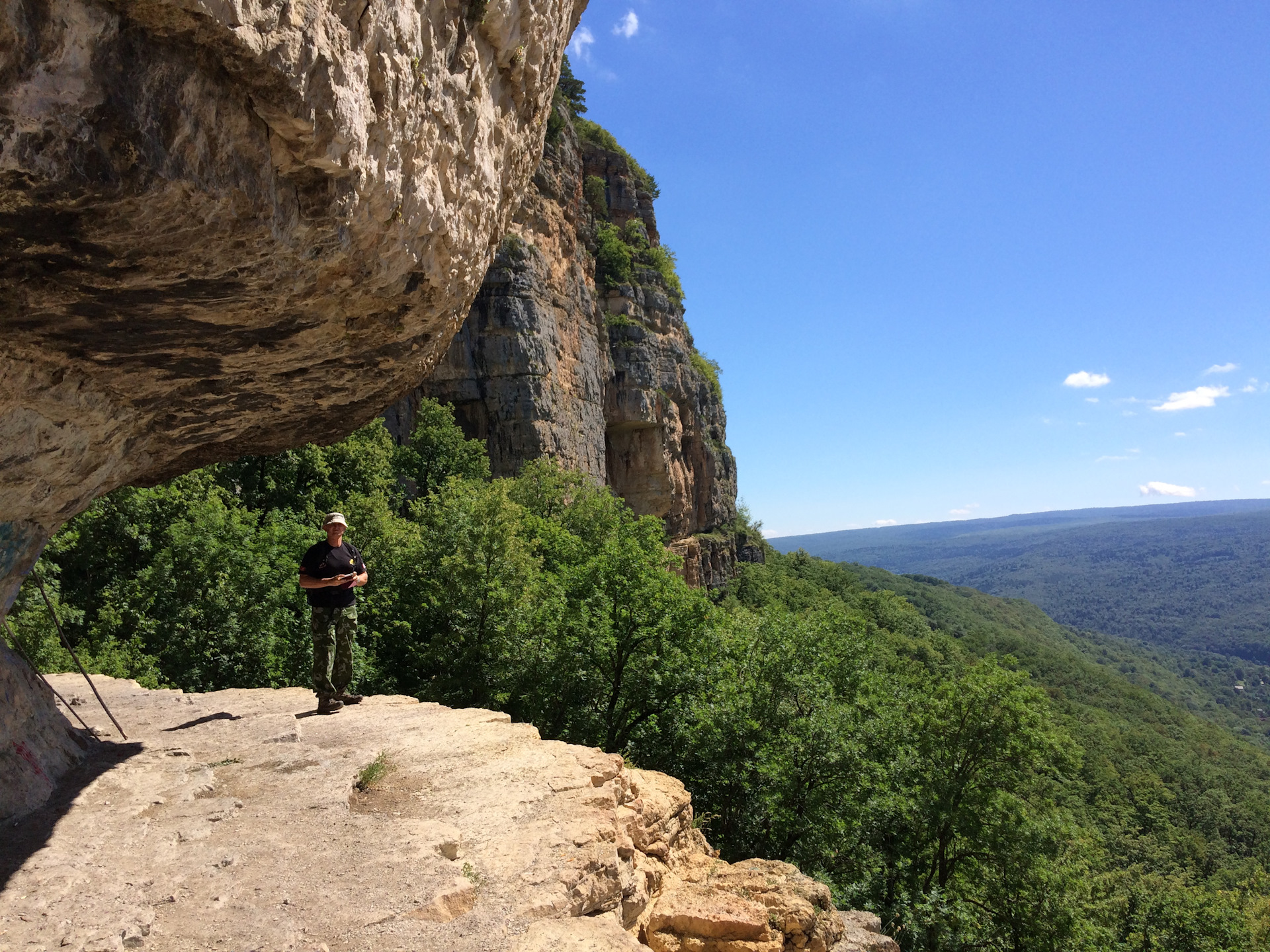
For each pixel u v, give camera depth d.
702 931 5.59
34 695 5.75
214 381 4.58
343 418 6.68
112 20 2.13
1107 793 62.56
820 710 17.47
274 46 2.49
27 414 3.79
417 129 3.85
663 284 74.00
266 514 29.00
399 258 4.18
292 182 3.04
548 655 19.47
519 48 5.18
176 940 3.49
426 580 22.67
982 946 19.58
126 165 2.31
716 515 83.12
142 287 3.09
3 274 2.76
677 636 19.52
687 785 17.78
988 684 20.20
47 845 4.34
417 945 3.62
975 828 19.52
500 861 4.53
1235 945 26.61
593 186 68.00
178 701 8.02
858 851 18.48
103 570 22.91
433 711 7.80
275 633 19.69
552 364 49.47
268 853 4.39
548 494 40.47
